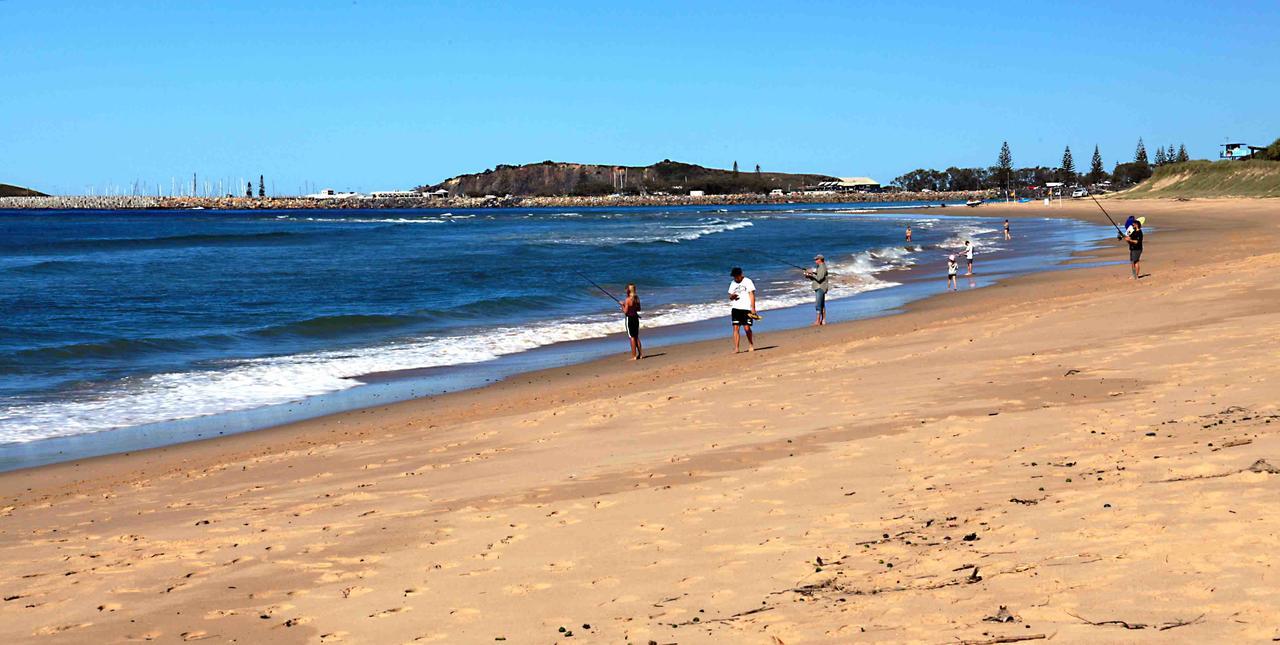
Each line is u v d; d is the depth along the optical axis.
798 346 17.98
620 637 4.87
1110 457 7.22
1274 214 70.44
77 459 11.77
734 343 18.52
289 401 15.19
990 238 61.31
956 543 5.68
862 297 28.25
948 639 4.32
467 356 19.31
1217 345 11.78
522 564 6.25
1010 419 9.11
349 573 6.38
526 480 8.70
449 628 5.23
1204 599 4.34
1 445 12.56
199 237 72.44
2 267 43.31
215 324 24.64
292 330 22.81
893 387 11.62
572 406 12.66
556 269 40.56
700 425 10.56
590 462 9.23
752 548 6.12
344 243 64.62
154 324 24.62
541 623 5.19
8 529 8.54
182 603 5.99
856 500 6.97
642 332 22.45
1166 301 17.38
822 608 4.94
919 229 78.56
